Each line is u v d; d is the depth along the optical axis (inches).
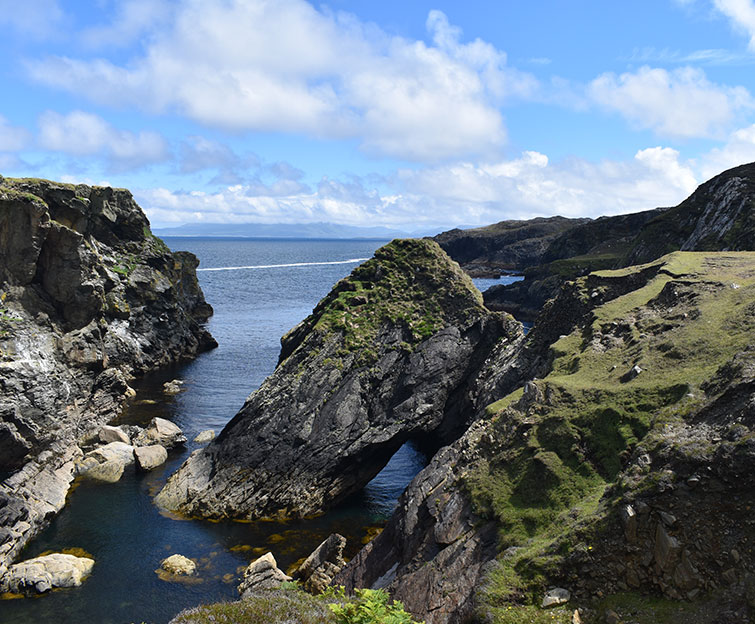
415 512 1061.8
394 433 1828.2
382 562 1067.3
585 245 6584.6
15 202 1840.6
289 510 1656.0
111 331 2810.0
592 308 1626.5
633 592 693.9
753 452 671.1
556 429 977.5
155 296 3198.8
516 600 738.2
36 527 1448.1
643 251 3895.2
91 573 1282.0
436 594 850.1
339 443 1761.8
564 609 705.0
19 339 1788.9
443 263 2193.7
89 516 1551.4
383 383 1895.9
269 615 633.6
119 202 3211.1
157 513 1594.5
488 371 1923.0
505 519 882.1
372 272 2220.7
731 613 609.6
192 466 1742.1
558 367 1284.4
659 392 939.3
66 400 1884.8
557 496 871.7
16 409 1605.6
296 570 1315.2
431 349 1959.9
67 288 2055.9
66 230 2016.5
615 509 745.6
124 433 2032.5
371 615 588.4
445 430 2000.5
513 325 1998.0
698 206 3703.3
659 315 1285.7
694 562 664.4
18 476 1541.6
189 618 604.7
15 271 1902.1
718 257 1653.5
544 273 5408.5
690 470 719.1
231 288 6934.1
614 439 909.2
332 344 1916.8
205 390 2753.4
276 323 4603.8
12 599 1175.6
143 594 1209.4
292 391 1795.0
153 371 3070.9
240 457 1702.8
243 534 1519.4
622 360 1143.0
